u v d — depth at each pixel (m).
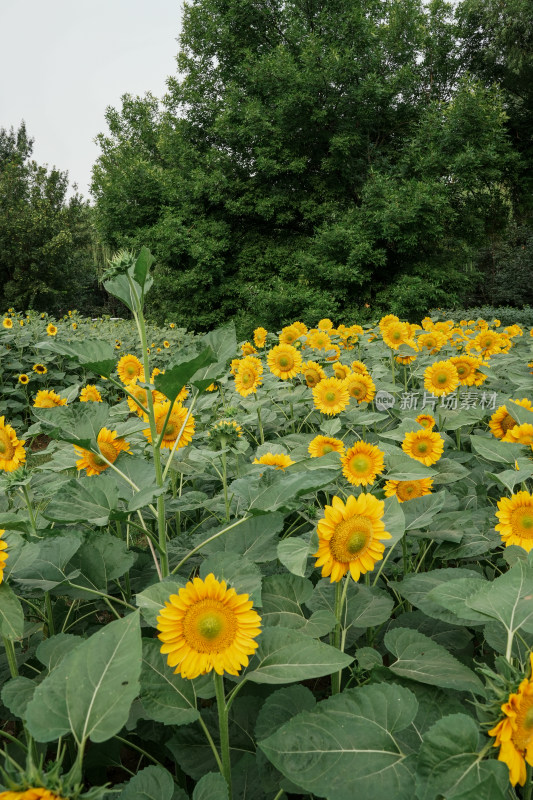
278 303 15.82
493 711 1.03
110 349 1.85
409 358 5.16
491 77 21.61
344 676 1.88
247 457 3.46
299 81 16.14
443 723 1.08
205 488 3.25
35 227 30.20
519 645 1.57
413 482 2.48
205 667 1.17
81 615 2.29
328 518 1.42
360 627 1.76
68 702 1.08
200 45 19.64
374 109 17.61
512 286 27.59
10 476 2.05
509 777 1.00
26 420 8.30
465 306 25.80
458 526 2.30
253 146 17.88
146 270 1.80
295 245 17.91
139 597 1.46
